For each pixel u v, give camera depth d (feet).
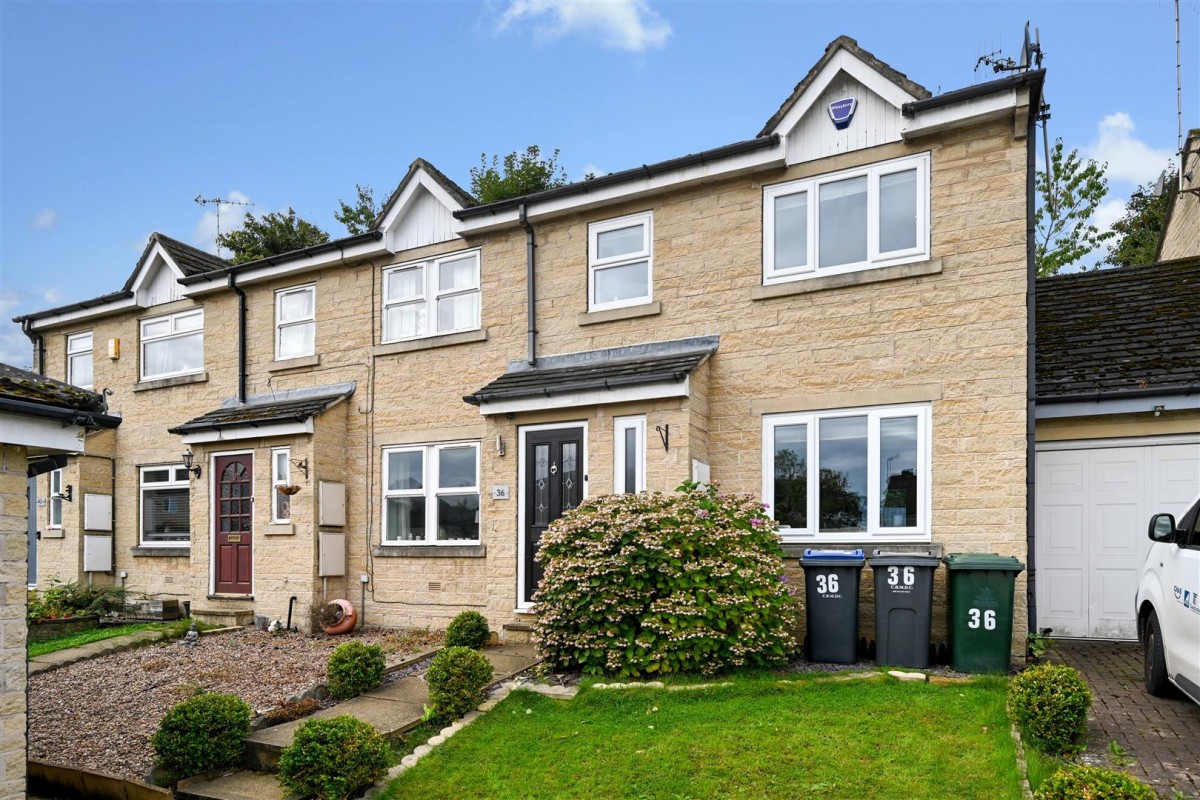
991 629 24.86
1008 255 28.09
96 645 34.55
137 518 49.47
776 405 31.35
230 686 27.53
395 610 38.91
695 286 33.55
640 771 18.40
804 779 17.48
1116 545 31.12
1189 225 45.27
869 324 30.09
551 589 26.37
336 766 18.30
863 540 29.37
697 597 24.76
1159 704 21.52
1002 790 16.42
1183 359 30.96
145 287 50.49
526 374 36.04
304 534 39.06
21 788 17.17
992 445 27.78
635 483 31.40
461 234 38.81
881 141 30.37
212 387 46.91
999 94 27.68
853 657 26.53
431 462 39.24
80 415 17.85
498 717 22.76
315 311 43.52
